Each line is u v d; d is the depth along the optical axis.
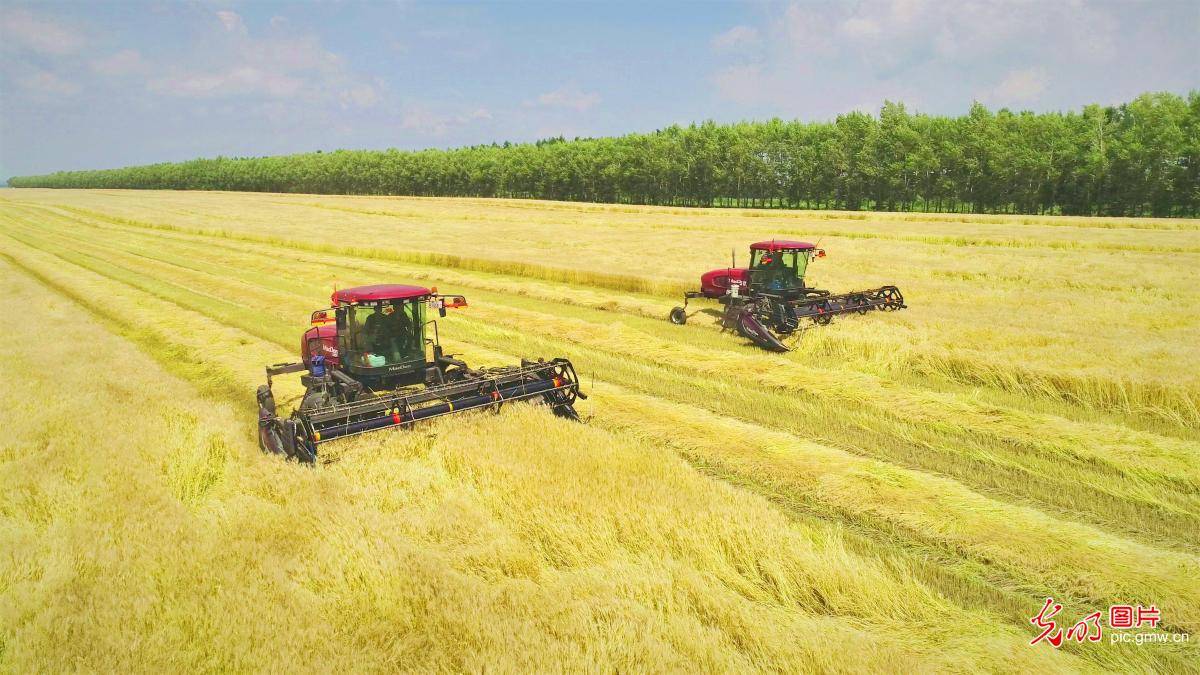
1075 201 63.25
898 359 13.28
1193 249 31.31
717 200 99.00
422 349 10.39
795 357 14.32
